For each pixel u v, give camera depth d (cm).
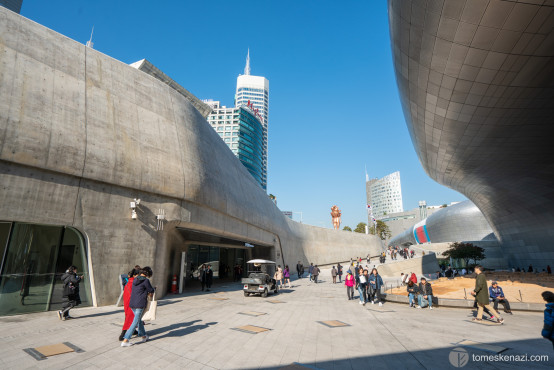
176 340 622
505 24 1027
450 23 1094
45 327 726
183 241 2008
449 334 712
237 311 1041
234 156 2705
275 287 1742
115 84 1283
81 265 1055
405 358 520
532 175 2341
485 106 1476
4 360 478
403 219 13862
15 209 873
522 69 1205
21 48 970
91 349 548
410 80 1596
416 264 3578
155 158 1341
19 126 893
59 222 972
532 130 1644
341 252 5422
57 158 972
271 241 3203
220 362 486
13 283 890
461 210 6762
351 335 696
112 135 1177
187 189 1478
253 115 13012
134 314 588
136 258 1209
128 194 1213
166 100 1566
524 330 762
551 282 1973
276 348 575
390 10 1347
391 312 1077
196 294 1608
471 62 1230
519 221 3600
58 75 1059
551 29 1014
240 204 2302
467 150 2028
